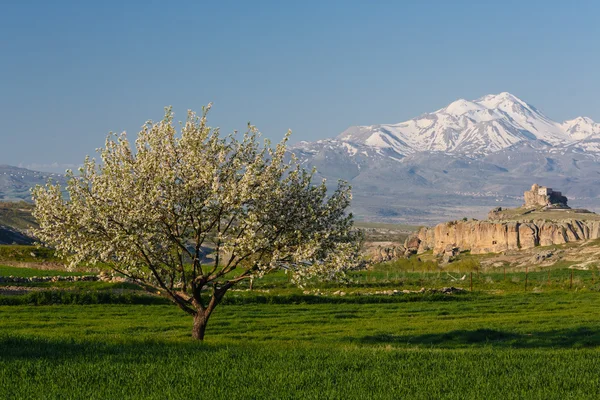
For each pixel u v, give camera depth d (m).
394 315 51.62
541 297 65.81
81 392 18.98
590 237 165.00
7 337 27.98
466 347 36.00
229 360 23.95
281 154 29.72
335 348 28.23
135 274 29.67
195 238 30.02
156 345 27.34
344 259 28.56
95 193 28.97
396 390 19.70
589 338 38.03
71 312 49.34
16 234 164.12
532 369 22.97
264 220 28.55
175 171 29.00
